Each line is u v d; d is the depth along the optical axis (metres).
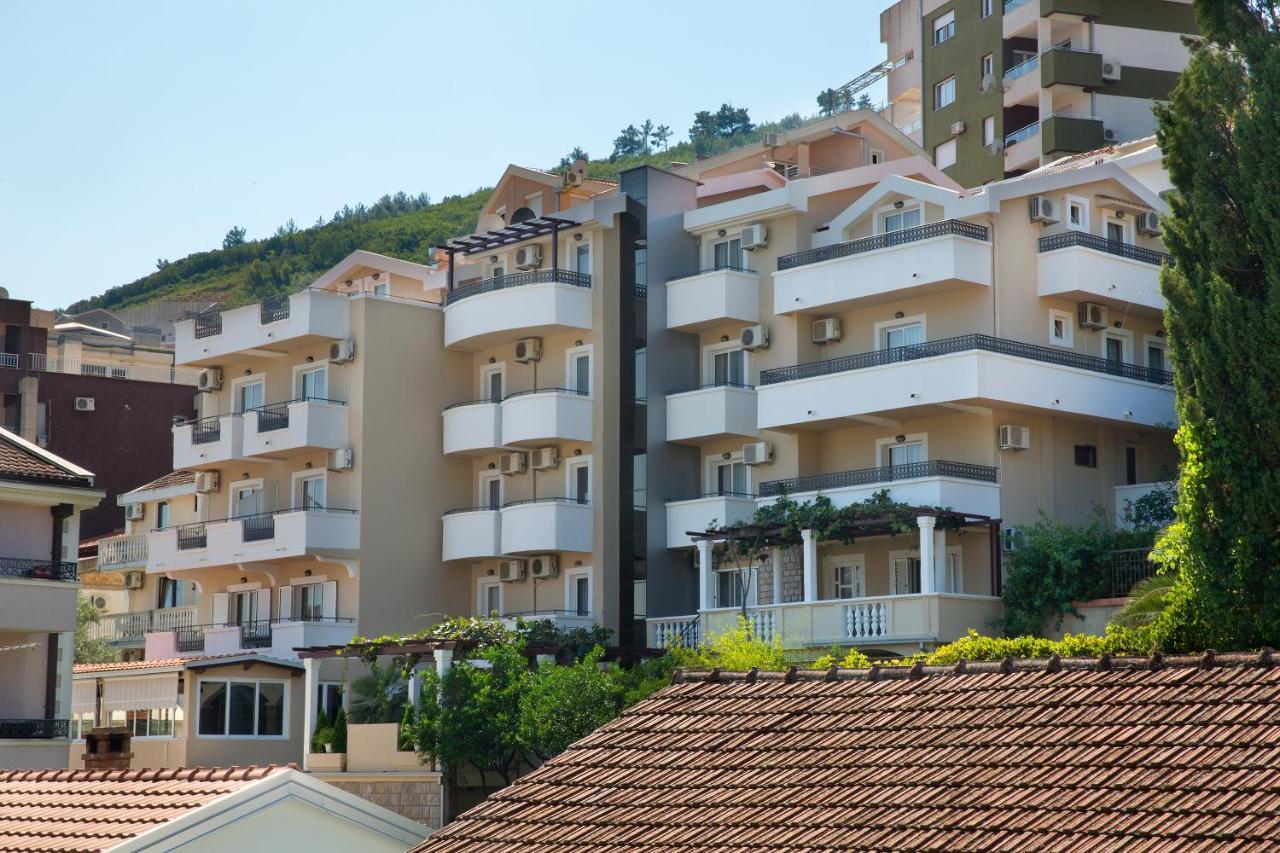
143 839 19.03
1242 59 36.22
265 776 21.17
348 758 40.19
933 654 34.75
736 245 52.97
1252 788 13.03
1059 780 14.10
